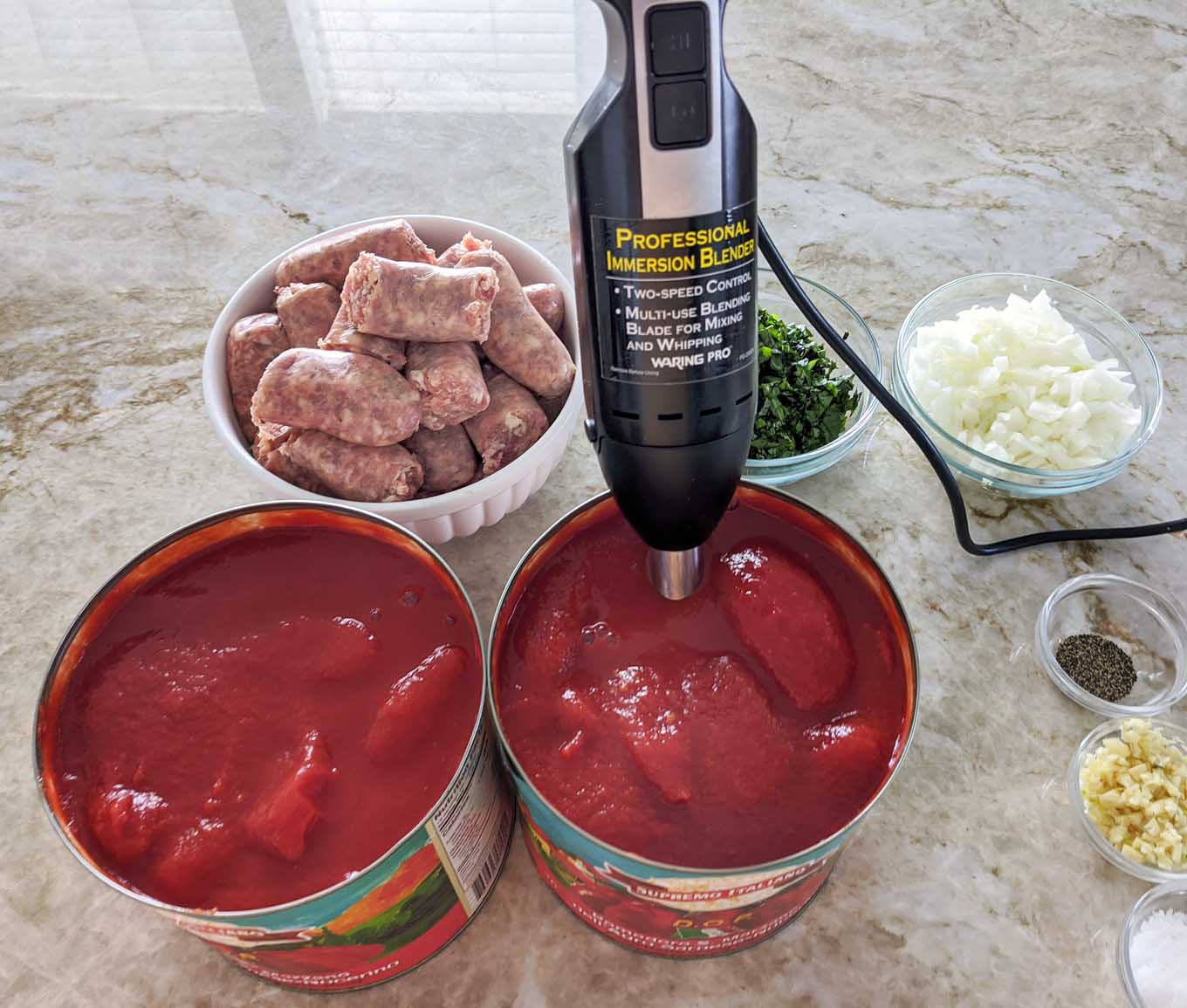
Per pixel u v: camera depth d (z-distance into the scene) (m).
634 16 0.40
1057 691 0.79
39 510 0.90
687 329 0.44
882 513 0.90
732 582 0.63
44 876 0.70
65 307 1.06
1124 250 1.10
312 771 0.55
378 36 1.44
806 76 1.31
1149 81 1.30
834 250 1.10
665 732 0.57
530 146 1.25
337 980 0.61
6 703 0.79
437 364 0.74
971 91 1.29
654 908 0.53
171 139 1.27
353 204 1.17
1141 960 0.65
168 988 0.65
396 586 0.65
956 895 0.68
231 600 0.65
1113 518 0.89
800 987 0.65
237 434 0.79
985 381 0.89
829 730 0.58
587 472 0.92
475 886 0.63
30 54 1.42
